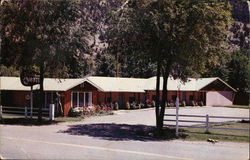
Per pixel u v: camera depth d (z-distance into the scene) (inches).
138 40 556.1
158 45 551.2
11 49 537.3
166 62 617.9
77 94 904.3
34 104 850.1
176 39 538.6
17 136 443.8
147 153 382.0
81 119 790.5
